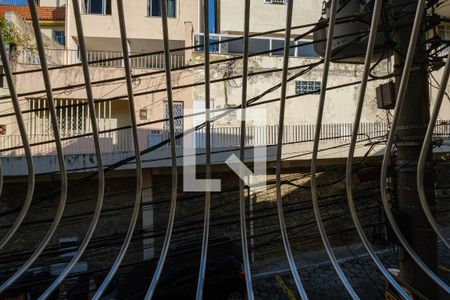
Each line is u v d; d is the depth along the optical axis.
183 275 5.91
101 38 12.43
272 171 9.41
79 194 8.59
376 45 3.34
